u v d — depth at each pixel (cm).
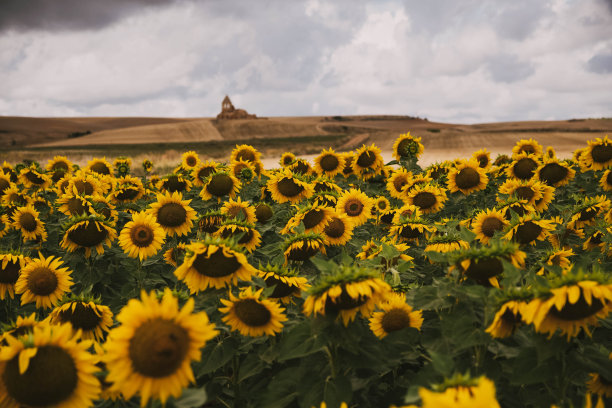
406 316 308
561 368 228
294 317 327
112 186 752
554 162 676
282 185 590
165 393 190
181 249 481
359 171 806
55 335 204
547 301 204
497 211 454
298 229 357
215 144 11825
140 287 435
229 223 391
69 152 7844
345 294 235
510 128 16912
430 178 770
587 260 371
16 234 605
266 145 10081
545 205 559
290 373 276
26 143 16612
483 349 258
